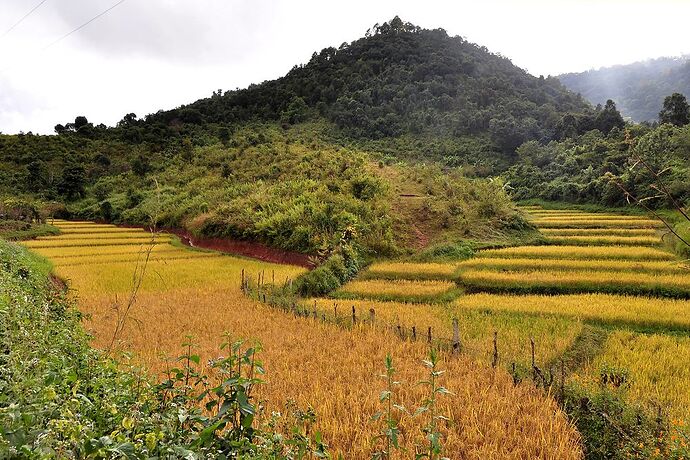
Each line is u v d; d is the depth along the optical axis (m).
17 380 3.16
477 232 35.56
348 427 7.55
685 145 42.66
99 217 57.75
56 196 63.88
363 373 10.80
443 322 17.08
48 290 13.09
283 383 9.60
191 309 17.66
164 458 2.78
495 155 72.44
